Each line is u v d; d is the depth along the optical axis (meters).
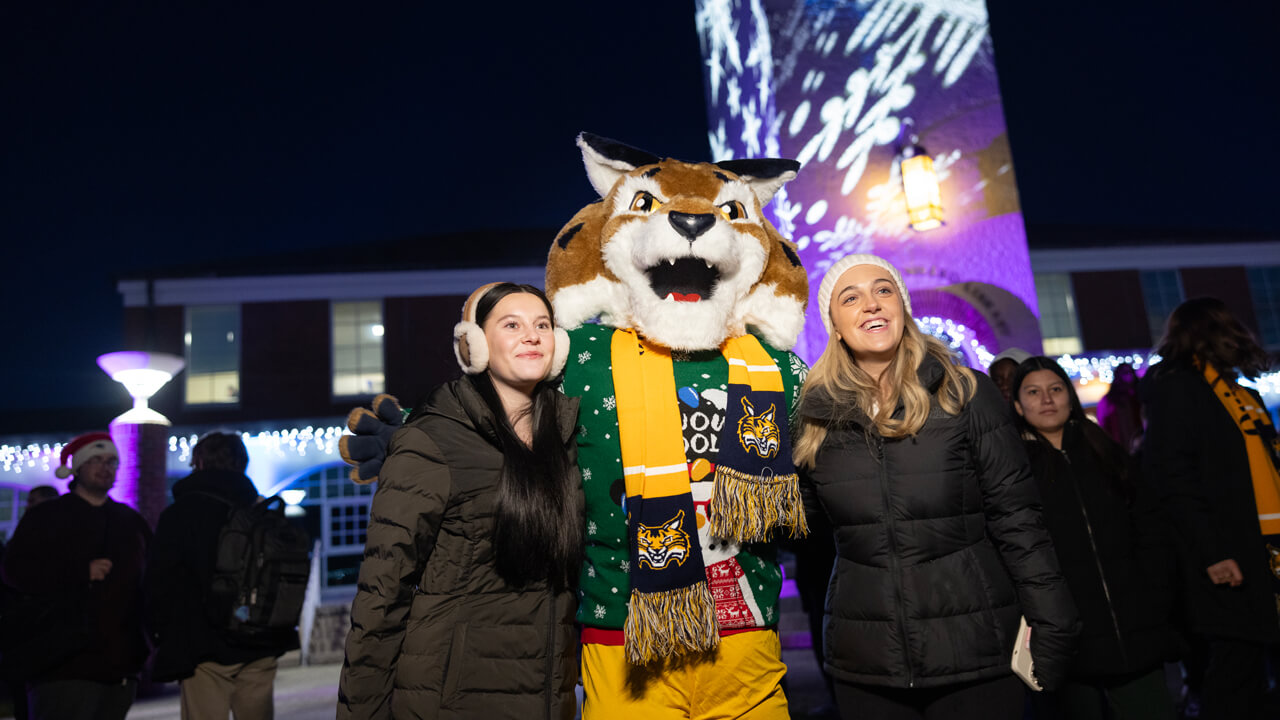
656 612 1.89
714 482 2.02
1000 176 5.72
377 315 13.86
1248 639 2.83
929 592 2.01
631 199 2.21
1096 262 14.63
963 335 5.60
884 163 5.68
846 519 2.11
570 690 1.94
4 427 13.66
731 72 6.46
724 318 2.10
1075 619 1.99
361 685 1.79
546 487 1.88
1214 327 3.05
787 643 6.82
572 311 2.21
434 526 1.87
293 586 3.22
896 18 5.84
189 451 12.64
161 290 13.45
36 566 3.30
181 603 3.15
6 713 6.35
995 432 2.08
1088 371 12.57
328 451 12.77
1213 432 2.99
